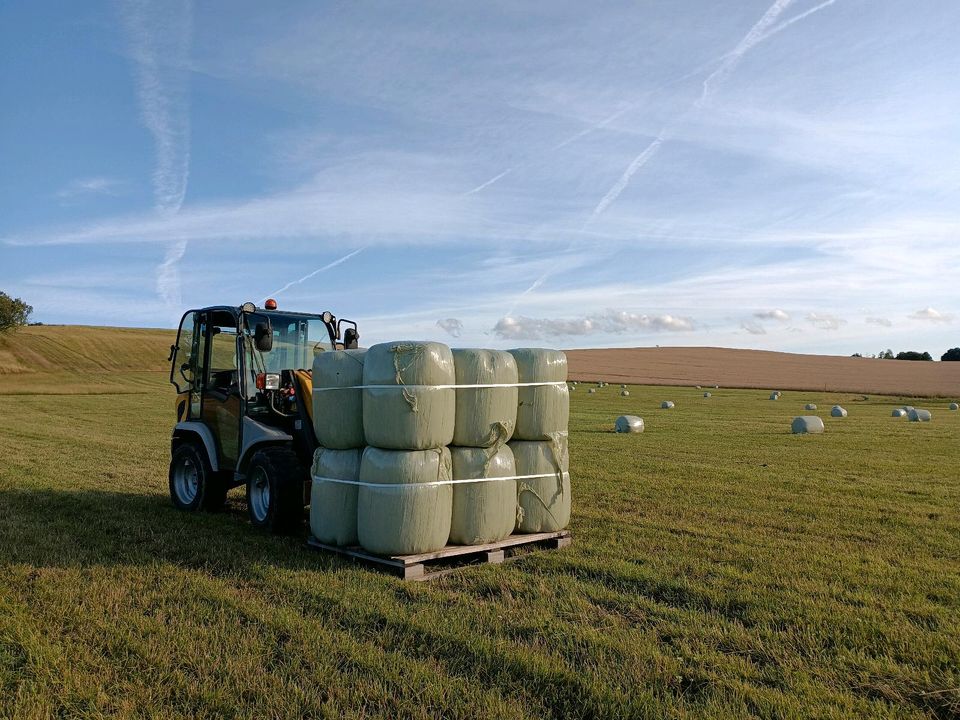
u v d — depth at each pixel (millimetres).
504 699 3490
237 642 4125
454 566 5883
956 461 12828
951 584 5359
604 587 5238
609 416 25844
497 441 6043
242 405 7383
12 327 59562
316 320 7996
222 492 8047
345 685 3604
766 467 11977
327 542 6160
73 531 6855
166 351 60312
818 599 4969
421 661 3871
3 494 8695
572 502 8773
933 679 3732
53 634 4234
